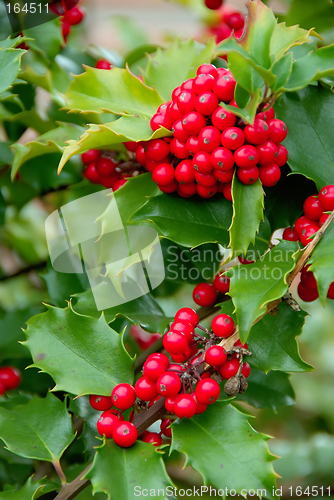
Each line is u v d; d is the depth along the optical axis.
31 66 0.65
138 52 0.70
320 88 0.59
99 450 0.54
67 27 0.67
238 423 0.55
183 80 0.61
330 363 1.16
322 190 0.57
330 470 0.94
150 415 0.56
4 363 0.69
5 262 0.87
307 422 1.11
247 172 0.55
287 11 0.66
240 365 0.55
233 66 0.54
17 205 0.72
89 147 0.56
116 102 0.59
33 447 0.58
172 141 0.55
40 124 0.68
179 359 0.55
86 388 0.56
